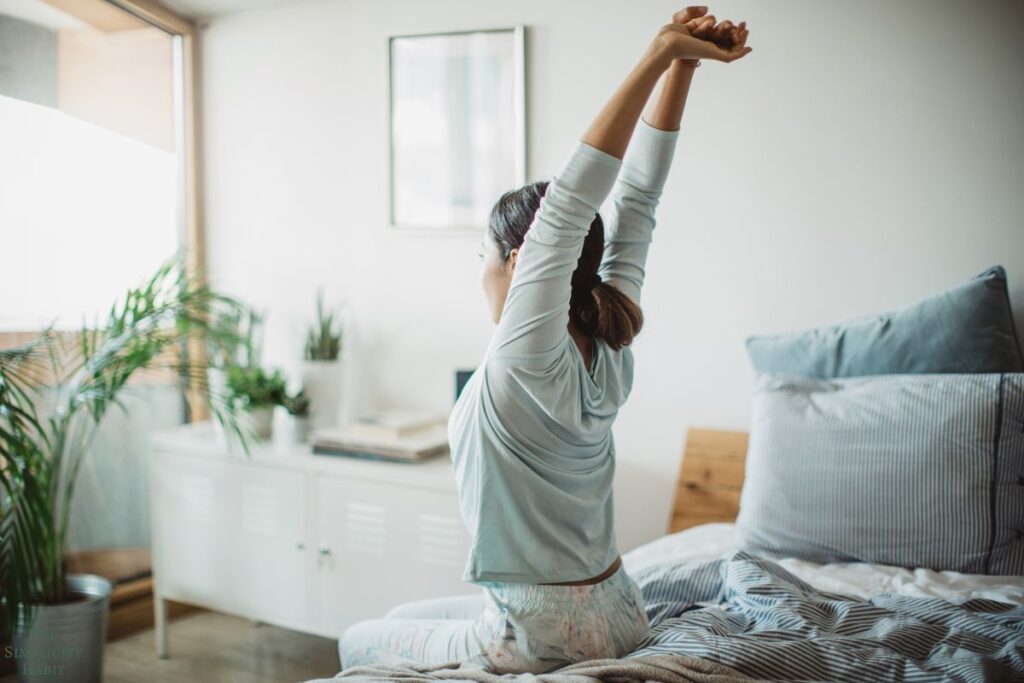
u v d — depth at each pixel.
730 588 1.60
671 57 1.11
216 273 3.14
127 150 2.88
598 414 1.24
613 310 1.24
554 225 1.11
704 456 2.44
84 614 2.40
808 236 2.36
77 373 2.73
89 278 2.76
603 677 1.18
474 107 2.68
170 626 2.97
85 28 2.70
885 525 1.92
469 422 1.21
